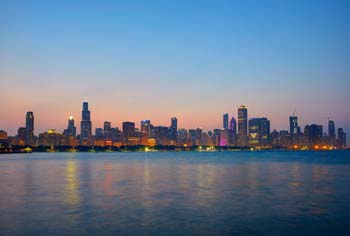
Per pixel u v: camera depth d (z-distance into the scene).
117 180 83.31
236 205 47.44
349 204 48.19
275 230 34.34
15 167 143.62
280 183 75.06
